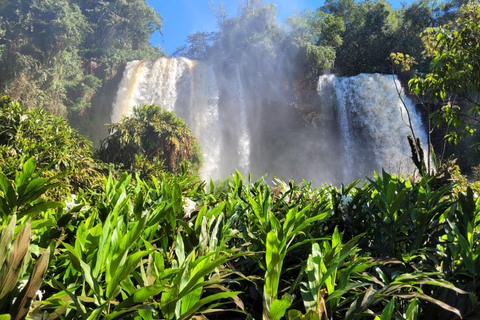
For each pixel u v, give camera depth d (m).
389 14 36.19
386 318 0.76
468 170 25.38
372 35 34.59
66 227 1.17
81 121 31.38
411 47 32.09
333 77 31.45
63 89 29.03
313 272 0.88
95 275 0.78
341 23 34.88
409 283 0.90
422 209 1.26
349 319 0.85
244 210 1.36
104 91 32.88
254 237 1.15
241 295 1.05
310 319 0.72
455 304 0.97
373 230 1.43
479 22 4.84
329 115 31.56
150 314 0.73
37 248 0.89
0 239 0.63
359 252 1.25
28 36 27.83
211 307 0.84
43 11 28.02
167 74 29.14
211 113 29.12
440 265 1.22
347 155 30.94
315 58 31.05
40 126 5.86
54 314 0.69
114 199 1.13
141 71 29.20
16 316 0.62
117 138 9.72
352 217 1.44
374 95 29.44
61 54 28.64
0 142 5.31
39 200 1.18
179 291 0.75
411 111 28.84
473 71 4.87
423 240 1.27
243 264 1.13
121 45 46.00
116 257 0.80
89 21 41.47
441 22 29.94
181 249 0.93
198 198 1.76
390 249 1.28
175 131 10.73
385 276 1.05
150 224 1.03
